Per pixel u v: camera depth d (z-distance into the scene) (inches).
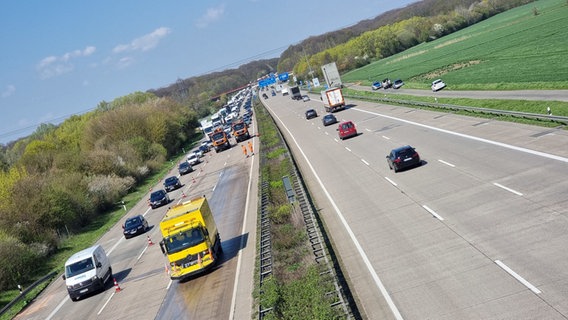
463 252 778.2
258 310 803.4
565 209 805.9
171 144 4714.6
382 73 5930.1
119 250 1737.2
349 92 4847.4
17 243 1843.0
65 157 3198.8
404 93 3553.2
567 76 2170.3
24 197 2226.9
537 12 5851.4
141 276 1315.2
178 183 2679.6
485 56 4116.6
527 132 1406.3
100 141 4042.8
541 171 1030.4
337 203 1317.7
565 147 1149.1
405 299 692.1
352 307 712.4
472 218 902.4
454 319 599.8
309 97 5836.6
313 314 704.4
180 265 1112.2
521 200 908.0
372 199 1243.2
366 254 907.4
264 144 3061.0
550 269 639.1
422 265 782.5
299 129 3250.5
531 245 723.4
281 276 943.0
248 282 983.0
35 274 1734.7
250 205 1689.2
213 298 964.0
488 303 610.2
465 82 3120.1
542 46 3513.8
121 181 3132.4
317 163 1969.7
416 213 1031.6
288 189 1349.7
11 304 1393.9
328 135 2620.6
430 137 1756.9
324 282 821.9
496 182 1053.8
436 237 872.9
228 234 1418.6
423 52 6678.2
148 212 2309.3
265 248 1162.6
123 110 4441.4
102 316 1086.4
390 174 1435.8
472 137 1550.2
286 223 1323.8
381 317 665.0
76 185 2682.1
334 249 984.9
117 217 2452.0
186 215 1124.5
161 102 6028.5
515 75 2719.0
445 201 1043.3
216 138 3617.1
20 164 3272.6
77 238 2236.7
